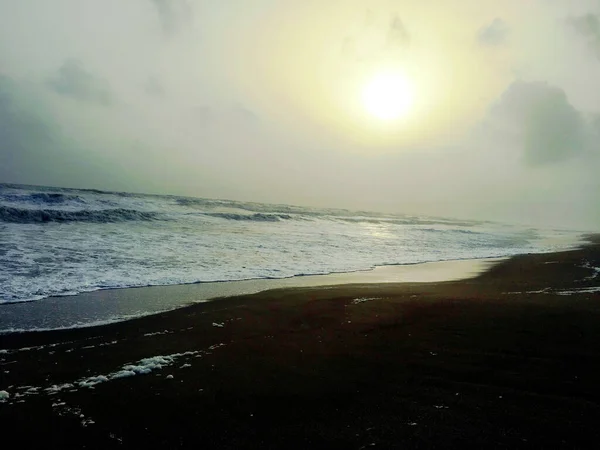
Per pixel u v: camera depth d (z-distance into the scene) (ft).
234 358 19.86
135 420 13.84
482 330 23.59
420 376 17.40
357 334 23.77
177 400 15.29
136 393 15.88
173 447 12.23
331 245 78.59
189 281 40.86
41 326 25.35
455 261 66.33
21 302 30.45
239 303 32.40
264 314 28.84
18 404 14.94
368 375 17.60
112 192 178.50
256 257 58.49
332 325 25.91
